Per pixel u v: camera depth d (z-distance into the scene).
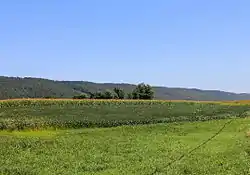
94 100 89.00
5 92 161.62
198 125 65.12
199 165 33.69
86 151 41.41
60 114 73.19
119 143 46.69
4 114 69.56
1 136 52.47
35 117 68.38
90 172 31.67
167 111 84.06
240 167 32.66
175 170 31.81
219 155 38.22
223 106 96.00
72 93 189.50
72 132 59.53
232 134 53.41
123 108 85.75
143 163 34.88
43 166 34.12
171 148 43.03
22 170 32.03
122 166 33.78
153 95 121.12
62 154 39.75
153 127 63.19
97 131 59.28
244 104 100.44
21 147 43.50
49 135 55.28
